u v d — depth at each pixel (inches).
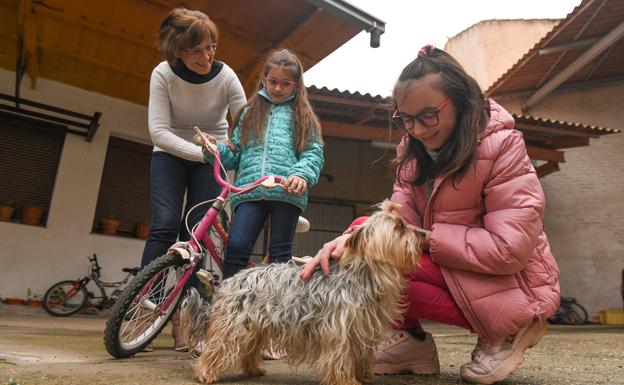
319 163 104.9
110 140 316.2
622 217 485.4
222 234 108.0
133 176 323.3
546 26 595.5
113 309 93.2
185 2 216.4
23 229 278.7
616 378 87.0
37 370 78.4
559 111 519.5
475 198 77.6
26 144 289.0
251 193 100.1
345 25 223.9
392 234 67.7
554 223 496.1
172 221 112.0
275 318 70.4
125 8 221.8
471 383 75.7
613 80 517.3
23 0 214.5
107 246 301.9
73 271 289.4
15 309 263.3
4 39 264.1
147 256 108.7
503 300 74.0
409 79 73.2
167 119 115.6
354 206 442.6
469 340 182.7
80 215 295.7
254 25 233.0
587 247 486.6
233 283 76.1
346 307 66.6
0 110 282.5
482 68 595.8
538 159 382.0
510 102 527.5
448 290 79.2
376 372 84.9
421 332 87.8
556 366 105.7
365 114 308.0
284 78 105.6
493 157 75.3
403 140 89.3
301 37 238.4
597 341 188.1
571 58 454.6
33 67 273.7
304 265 73.1
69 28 241.8
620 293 469.7
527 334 75.6
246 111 109.1
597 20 395.9
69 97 302.0
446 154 75.7
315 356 69.7
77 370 79.6
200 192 118.7
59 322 223.3
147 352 110.5
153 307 99.6
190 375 77.5
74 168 297.6
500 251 71.5
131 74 284.7
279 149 102.8
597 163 501.7
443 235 75.5
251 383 73.3
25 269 276.4
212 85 118.0
